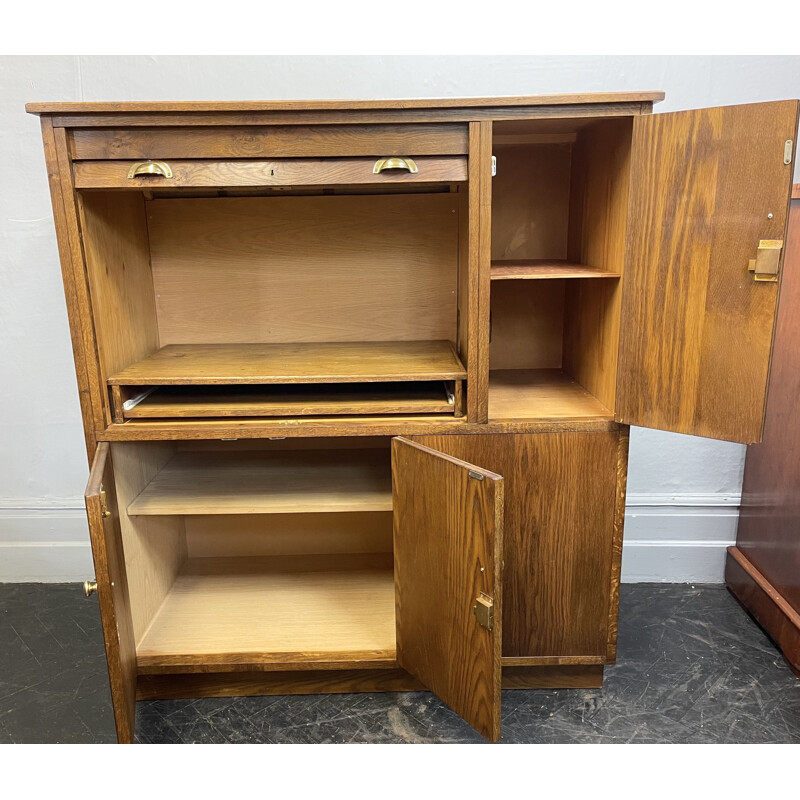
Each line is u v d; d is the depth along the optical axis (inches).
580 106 55.1
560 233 75.4
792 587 72.9
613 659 67.0
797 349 72.0
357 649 66.6
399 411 62.2
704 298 54.1
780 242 50.2
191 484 70.9
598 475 62.7
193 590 77.5
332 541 85.5
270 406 62.9
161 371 63.4
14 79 76.4
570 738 61.9
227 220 73.5
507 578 64.7
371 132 56.3
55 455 87.4
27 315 82.7
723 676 70.6
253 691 68.7
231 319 76.2
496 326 79.0
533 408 64.9
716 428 55.6
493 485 50.1
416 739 62.2
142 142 55.8
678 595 86.8
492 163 56.6
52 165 55.2
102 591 53.2
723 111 50.6
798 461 71.8
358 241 74.6
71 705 67.0
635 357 58.4
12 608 84.4
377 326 77.0
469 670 56.4
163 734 63.1
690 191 53.1
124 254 66.4
